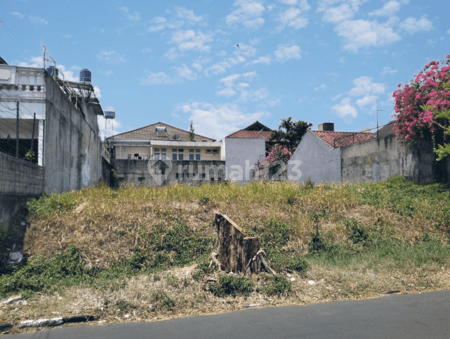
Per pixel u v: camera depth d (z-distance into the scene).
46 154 12.28
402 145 15.57
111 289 6.70
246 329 4.86
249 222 10.34
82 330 5.08
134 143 35.03
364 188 14.54
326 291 6.64
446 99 13.14
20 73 12.18
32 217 9.51
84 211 9.91
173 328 5.02
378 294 6.55
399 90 15.12
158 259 8.41
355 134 21.97
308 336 4.52
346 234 10.14
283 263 8.00
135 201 11.12
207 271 7.49
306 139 26.00
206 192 12.72
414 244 9.70
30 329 5.20
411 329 4.68
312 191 13.70
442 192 12.79
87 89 18.84
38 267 7.66
